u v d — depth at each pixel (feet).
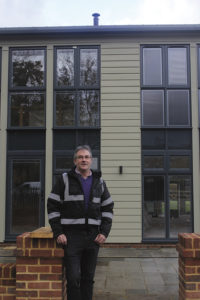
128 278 17.85
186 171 27.58
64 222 10.19
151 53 28.55
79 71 28.53
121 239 26.99
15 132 28.37
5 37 28.71
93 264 10.49
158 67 28.45
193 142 27.68
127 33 28.22
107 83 28.30
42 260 10.09
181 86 28.12
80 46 28.66
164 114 27.99
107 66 28.40
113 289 15.83
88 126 28.19
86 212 10.28
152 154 27.76
